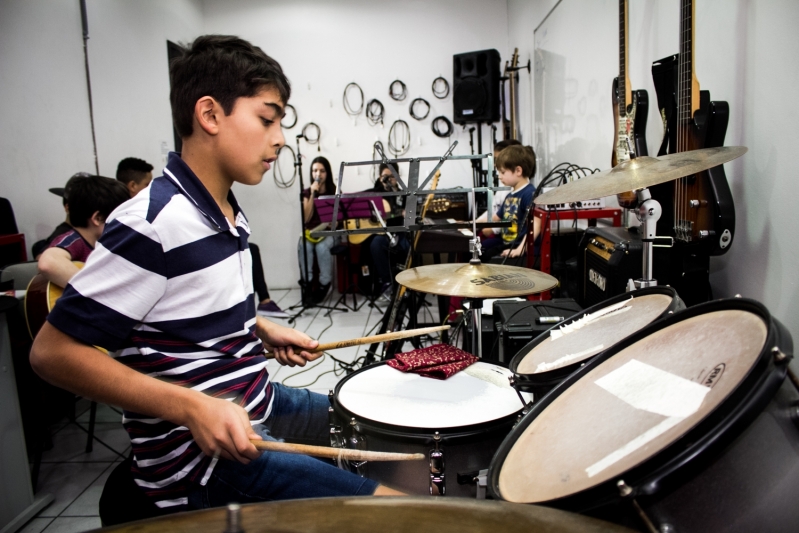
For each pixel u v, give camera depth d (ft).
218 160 3.23
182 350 3.06
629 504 1.57
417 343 10.25
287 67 18.13
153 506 3.12
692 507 1.56
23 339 7.45
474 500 1.67
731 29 5.51
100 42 12.12
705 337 2.25
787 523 1.62
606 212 8.96
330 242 16.30
